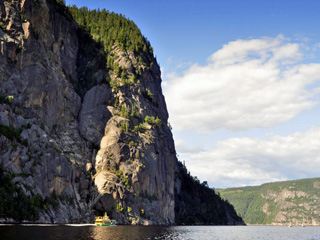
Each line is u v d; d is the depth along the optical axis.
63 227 152.12
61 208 186.25
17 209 155.88
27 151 179.12
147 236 135.75
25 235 104.38
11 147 168.88
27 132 186.12
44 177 184.00
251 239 170.50
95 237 115.69
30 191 169.38
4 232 109.12
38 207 169.62
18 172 169.50
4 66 194.12
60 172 195.25
